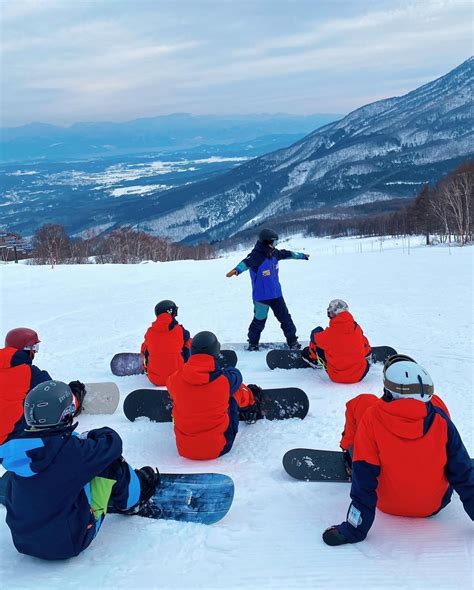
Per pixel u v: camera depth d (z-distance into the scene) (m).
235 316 10.52
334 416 4.61
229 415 3.89
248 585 2.35
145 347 5.82
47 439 2.44
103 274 21.50
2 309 13.34
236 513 3.00
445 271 17.22
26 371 3.84
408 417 2.56
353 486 2.68
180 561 2.54
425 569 2.43
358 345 5.50
